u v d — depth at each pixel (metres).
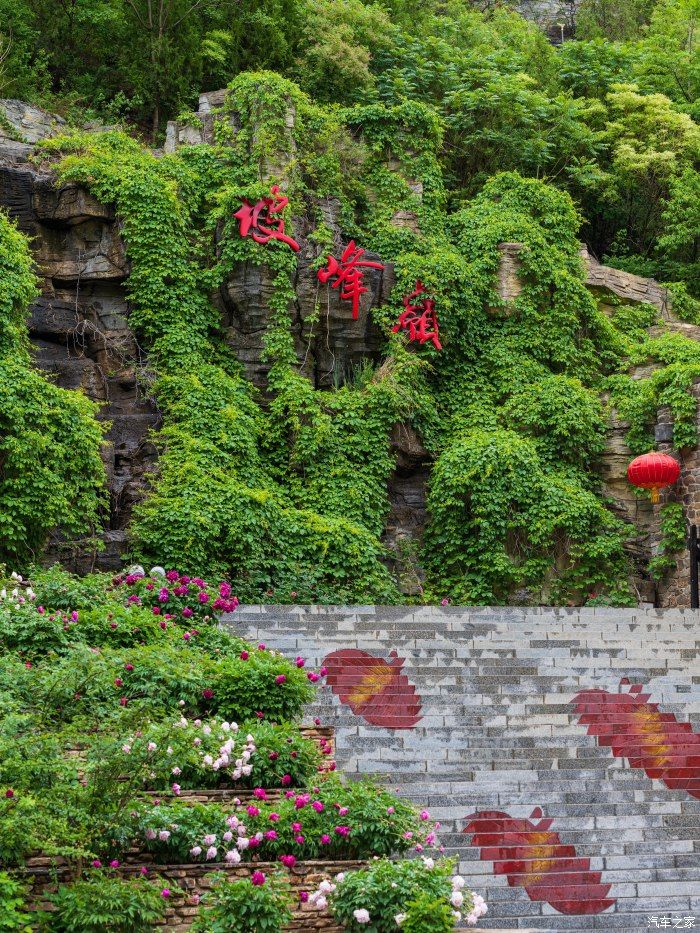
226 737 12.91
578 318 29.61
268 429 26.11
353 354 27.69
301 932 10.80
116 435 25.11
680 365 26.64
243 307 26.55
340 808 11.80
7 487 21.02
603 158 36.16
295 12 34.00
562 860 12.76
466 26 39.00
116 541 22.92
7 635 15.01
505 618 20.30
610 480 27.55
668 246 34.28
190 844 11.16
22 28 31.20
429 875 10.95
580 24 43.62
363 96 32.56
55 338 25.84
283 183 27.42
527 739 15.14
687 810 13.77
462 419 27.69
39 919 9.78
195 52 32.72
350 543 24.72
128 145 27.56
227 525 23.52
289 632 18.28
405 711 15.73
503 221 29.81
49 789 10.54
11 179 26.23
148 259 25.95
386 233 28.97
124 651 14.62
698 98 37.66
